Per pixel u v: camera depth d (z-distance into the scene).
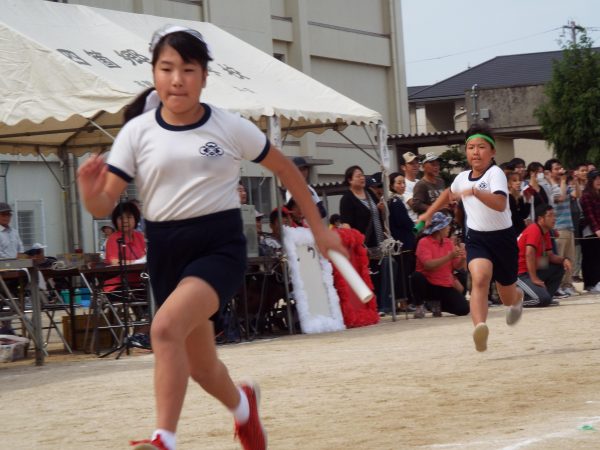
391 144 30.28
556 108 40.94
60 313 22.94
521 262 16.78
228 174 4.93
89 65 13.53
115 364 11.88
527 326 13.01
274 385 8.77
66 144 18.00
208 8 29.47
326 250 4.79
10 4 14.29
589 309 15.45
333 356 11.08
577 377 8.15
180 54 4.79
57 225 27.09
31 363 12.77
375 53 36.22
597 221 19.81
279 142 14.81
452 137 29.66
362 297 4.55
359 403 7.47
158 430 4.46
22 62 13.12
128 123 4.96
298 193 4.97
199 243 4.88
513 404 7.00
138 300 13.92
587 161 40.31
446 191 9.94
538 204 19.03
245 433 5.30
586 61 40.56
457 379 8.41
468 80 64.81
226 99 14.35
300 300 14.84
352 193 16.53
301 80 16.86
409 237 17.12
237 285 4.93
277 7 32.47
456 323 14.69
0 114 12.70
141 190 4.95
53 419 7.73
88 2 26.25
